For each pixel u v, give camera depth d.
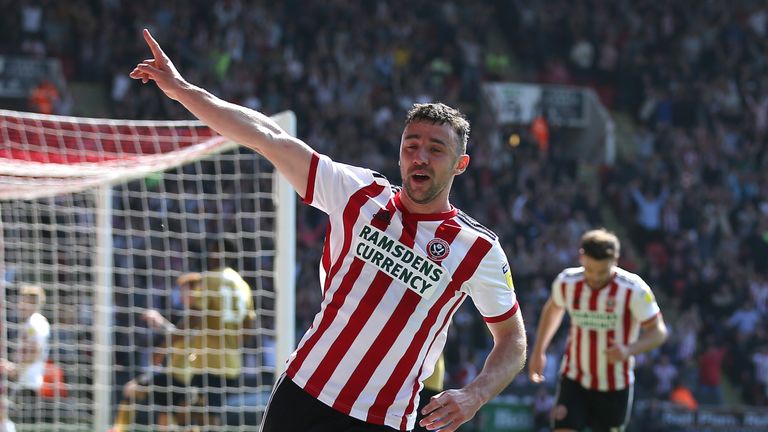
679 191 53.75
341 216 8.97
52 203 24.73
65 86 46.41
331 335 8.95
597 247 16.89
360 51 53.62
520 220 48.62
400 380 8.97
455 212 9.16
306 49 52.88
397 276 8.85
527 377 37.44
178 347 20.55
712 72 62.03
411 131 8.84
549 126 55.28
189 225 37.69
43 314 25.73
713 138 58.25
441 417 8.47
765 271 51.81
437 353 9.27
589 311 17.56
